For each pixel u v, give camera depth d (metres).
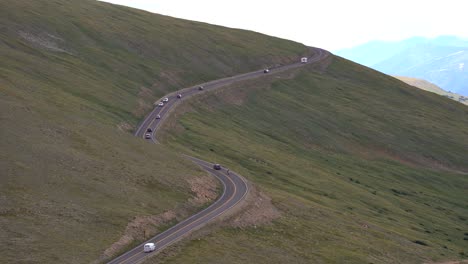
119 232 70.81
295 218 96.31
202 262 68.00
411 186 167.25
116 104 144.38
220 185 103.00
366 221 111.31
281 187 120.81
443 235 124.00
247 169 128.88
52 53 169.25
